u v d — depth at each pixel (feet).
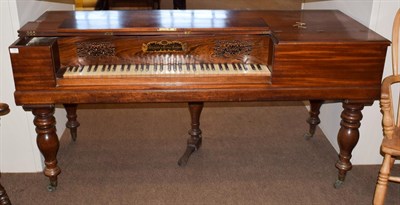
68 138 10.34
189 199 8.11
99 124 11.06
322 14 8.90
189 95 7.48
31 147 8.71
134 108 11.96
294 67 7.32
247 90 7.46
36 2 8.58
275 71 7.35
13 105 8.32
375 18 8.18
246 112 11.80
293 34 7.49
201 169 9.09
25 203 7.99
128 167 9.16
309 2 11.57
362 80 7.48
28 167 8.90
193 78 7.44
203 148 9.92
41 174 8.87
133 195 8.23
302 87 7.47
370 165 9.20
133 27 7.45
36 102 7.31
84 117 11.41
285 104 12.28
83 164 9.26
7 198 7.48
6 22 7.77
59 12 8.50
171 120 11.33
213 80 7.47
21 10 7.86
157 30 7.41
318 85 7.48
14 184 8.54
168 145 10.09
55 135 7.89
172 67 7.60
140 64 7.71
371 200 8.12
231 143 10.18
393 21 8.02
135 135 10.53
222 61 7.78
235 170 9.07
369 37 7.38
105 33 7.37
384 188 7.09
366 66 7.38
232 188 8.46
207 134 10.58
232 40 7.64
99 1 14.35
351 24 8.21
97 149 9.88
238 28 7.54
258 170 9.07
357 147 9.05
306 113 11.76
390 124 6.97
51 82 7.22
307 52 7.22
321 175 8.92
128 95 7.41
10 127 8.50
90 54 7.59
